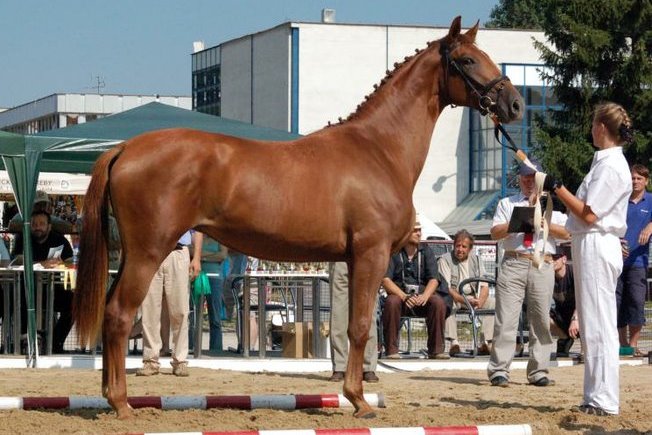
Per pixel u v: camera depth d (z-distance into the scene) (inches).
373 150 393.4
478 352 675.4
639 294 650.2
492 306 674.2
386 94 404.2
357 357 390.3
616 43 1675.7
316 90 2207.2
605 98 1670.8
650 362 631.8
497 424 379.2
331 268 535.5
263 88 2294.5
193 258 590.6
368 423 383.2
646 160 1660.9
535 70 2185.0
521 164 506.9
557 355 670.5
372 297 385.4
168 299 548.4
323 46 2207.2
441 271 682.8
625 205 394.6
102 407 398.0
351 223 381.4
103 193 370.9
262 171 372.2
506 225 507.8
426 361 612.7
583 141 1659.7
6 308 629.9
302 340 631.8
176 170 364.5
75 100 2859.3
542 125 1732.3
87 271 370.6
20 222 650.2
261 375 564.1
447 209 2283.5
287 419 387.2
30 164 596.1
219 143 372.5
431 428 336.8
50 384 505.0
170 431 356.5
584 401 402.3
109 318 367.9
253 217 370.0
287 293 802.8
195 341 626.8
